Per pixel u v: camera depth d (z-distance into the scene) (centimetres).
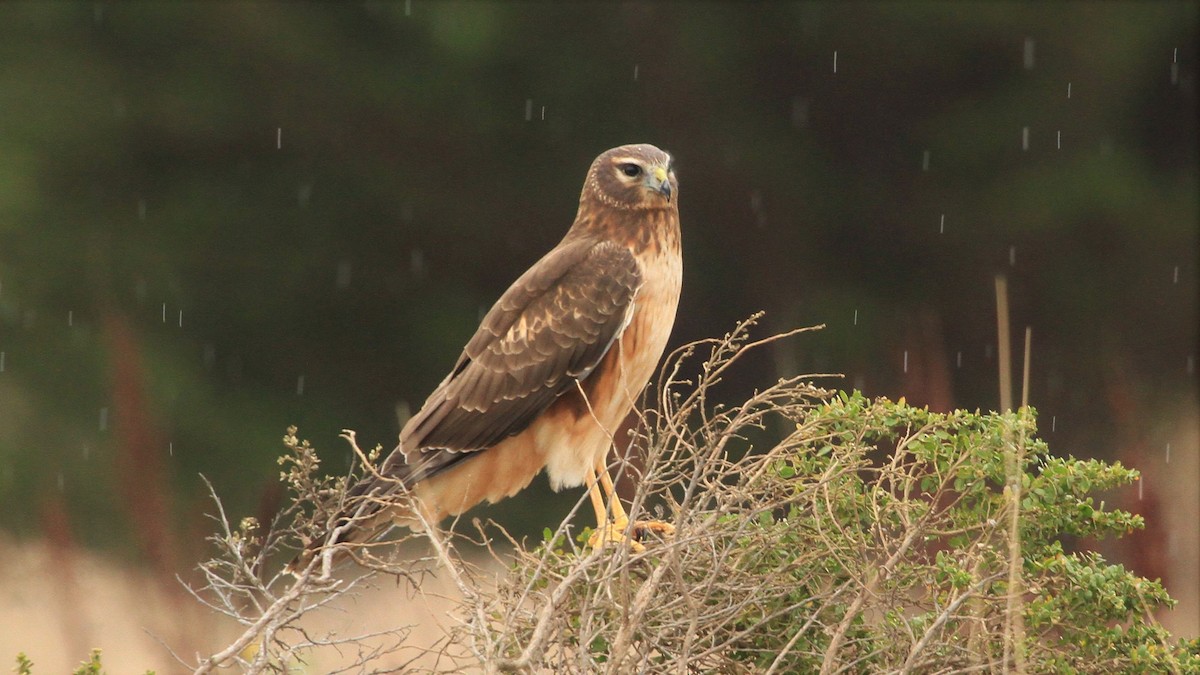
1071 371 1809
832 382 1697
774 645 525
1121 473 520
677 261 784
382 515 695
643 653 482
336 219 1802
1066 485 522
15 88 1736
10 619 930
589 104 1788
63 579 773
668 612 496
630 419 912
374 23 1750
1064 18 1744
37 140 1742
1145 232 1783
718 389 1817
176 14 1716
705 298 1853
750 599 489
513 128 1770
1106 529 527
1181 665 508
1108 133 1811
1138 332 1822
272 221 1791
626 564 470
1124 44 1753
